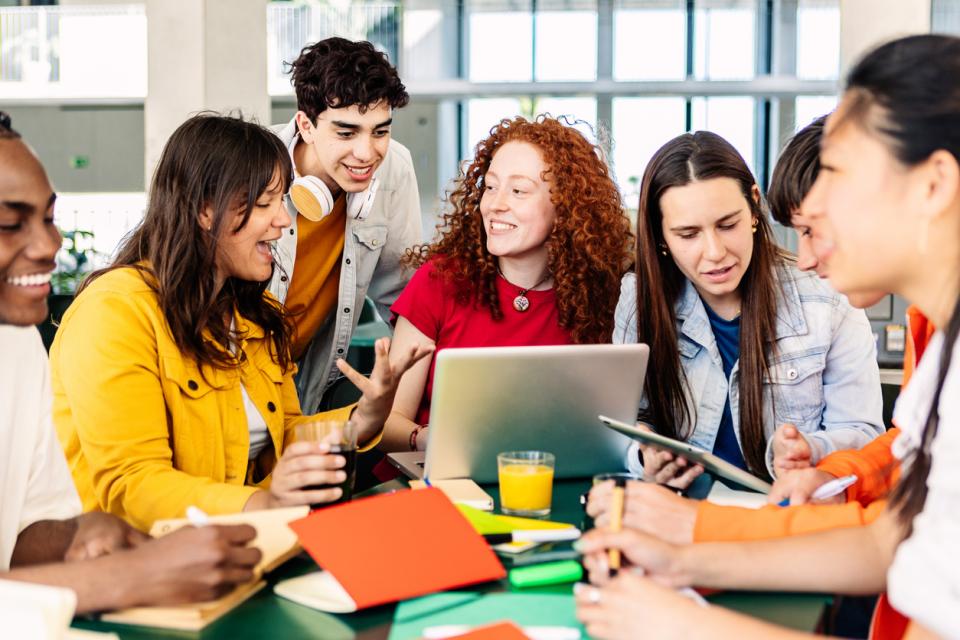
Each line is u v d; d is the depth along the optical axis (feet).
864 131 3.55
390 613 4.07
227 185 6.05
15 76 35.76
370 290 10.41
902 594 3.24
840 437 6.66
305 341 9.46
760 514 4.61
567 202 7.66
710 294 7.27
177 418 5.98
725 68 33.30
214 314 6.21
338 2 35.42
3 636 3.20
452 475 6.00
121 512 5.63
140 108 36.14
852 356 7.24
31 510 4.82
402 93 8.72
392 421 7.47
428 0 34.71
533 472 5.38
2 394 4.65
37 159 4.15
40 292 4.18
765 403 7.23
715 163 6.68
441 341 8.01
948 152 3.40
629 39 33.76
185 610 3.93
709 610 3.53
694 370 7.29
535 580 4.33
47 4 36.50
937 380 3.59
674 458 5.73
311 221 9.08
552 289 8.00
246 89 18.52
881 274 3.64
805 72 32.89
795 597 4.17
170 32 18.21
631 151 34.37
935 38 3.54
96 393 5.67
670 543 4.19
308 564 4.65
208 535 4.00
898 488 3.97
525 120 8.06
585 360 5.93
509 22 34.50
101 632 3.88
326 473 5.03
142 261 6.25
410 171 10.16
